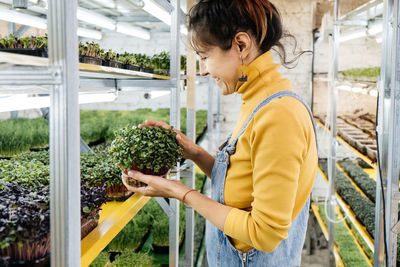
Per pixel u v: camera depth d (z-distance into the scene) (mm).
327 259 3672
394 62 1809
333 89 3484
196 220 4113
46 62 889
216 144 5578
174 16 1826
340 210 3705
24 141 2816
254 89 1155
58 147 815
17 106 1461
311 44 5098
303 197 1171
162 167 1279
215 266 1376
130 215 1481
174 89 1856
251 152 1068
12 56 774
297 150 1004
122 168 1251
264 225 1014
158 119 4332
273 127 1008
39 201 1017
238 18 1067
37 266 874
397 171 1856
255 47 1132
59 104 807
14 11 1960
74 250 862
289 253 1288
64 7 784
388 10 1912
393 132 1840
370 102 5047
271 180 1000
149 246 2619
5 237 860
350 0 4207
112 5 2361
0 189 1177
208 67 1170
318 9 5016
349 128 3762
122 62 1910
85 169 1654
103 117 4406
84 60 1535
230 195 1205
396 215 1889
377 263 2068
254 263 1238
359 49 5246
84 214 1177
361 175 3248
